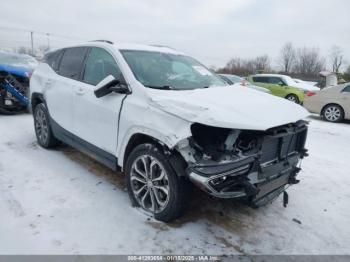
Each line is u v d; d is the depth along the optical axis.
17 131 6.09
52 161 4.49
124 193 3.61
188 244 2.76
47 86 4.67
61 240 2.70
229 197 2.60
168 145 2.63
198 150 2.66
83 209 3.21
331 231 3.12
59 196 3.46
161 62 3.74
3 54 8.66
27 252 2.54
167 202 2.89
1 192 3.47
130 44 3.92
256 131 2.70
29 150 4.94
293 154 3.22
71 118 4.09
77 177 3.98
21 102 7.57
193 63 4.23
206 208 3.39
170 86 3.34
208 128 2.71
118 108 3.22
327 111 10.12
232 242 2.84
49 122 4.73
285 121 2.78
